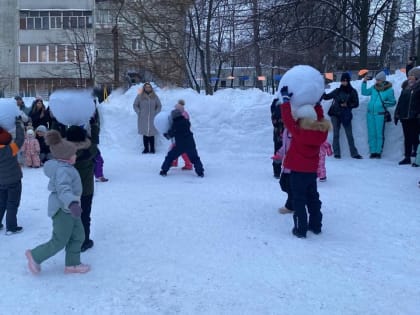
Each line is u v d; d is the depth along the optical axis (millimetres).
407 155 8383
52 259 4078
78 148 4031
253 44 15164
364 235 4668
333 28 15047
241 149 9625
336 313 3098
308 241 4473
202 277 3652
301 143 4488
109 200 5957
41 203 5883
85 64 29266
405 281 3592
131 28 18312
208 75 16109
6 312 3131
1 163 4629
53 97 4168
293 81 4555
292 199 5035
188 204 5742
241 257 4059
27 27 34031
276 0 14523
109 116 10562
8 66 34250
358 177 7391
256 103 10000
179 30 16656
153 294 3379
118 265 3904
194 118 9898
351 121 9172
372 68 17922
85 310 3158
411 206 5695
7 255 4164
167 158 7543
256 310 3141
